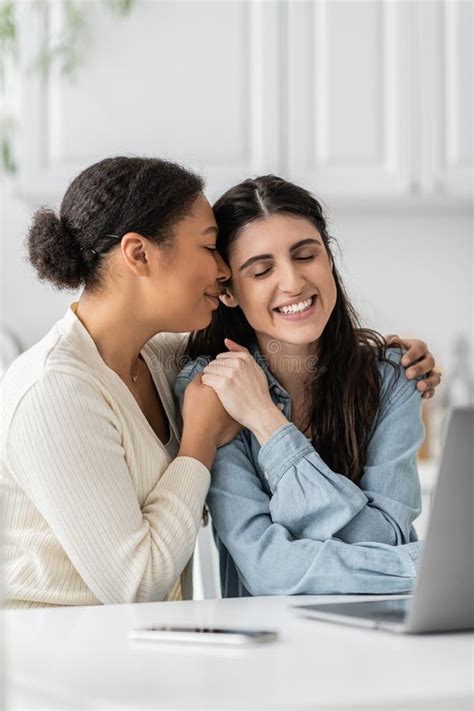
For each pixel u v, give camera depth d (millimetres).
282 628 1259
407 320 4062
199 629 1208
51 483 1628
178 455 1776
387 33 3555
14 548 1695
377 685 966
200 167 3438
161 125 3426
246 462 1852
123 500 1645
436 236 4082
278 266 1842
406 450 1896
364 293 4039
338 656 1092
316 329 1857
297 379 1979
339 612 1309
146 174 1766
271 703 908
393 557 1660
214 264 1820
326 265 1876
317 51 3518
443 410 3916
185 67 3438
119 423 1709
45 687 1000
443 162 3594
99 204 1753
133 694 941
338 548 1670
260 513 1791
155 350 2047
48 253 1784
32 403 1649
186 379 1936
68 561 1709
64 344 1738
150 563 1622
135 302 1781
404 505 1817
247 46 3473
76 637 1219
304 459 1759
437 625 1201
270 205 1854
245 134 3467
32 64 3385
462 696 947
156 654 1115
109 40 3410
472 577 1204
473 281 4102
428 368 1975
